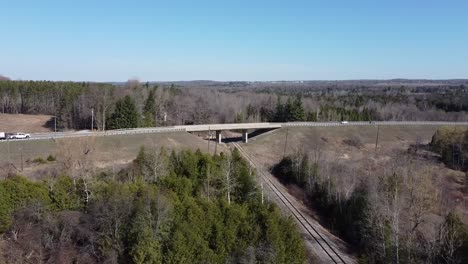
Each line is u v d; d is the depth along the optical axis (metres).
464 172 111.81
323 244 61.50
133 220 51.25
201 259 49.41
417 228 60.88
